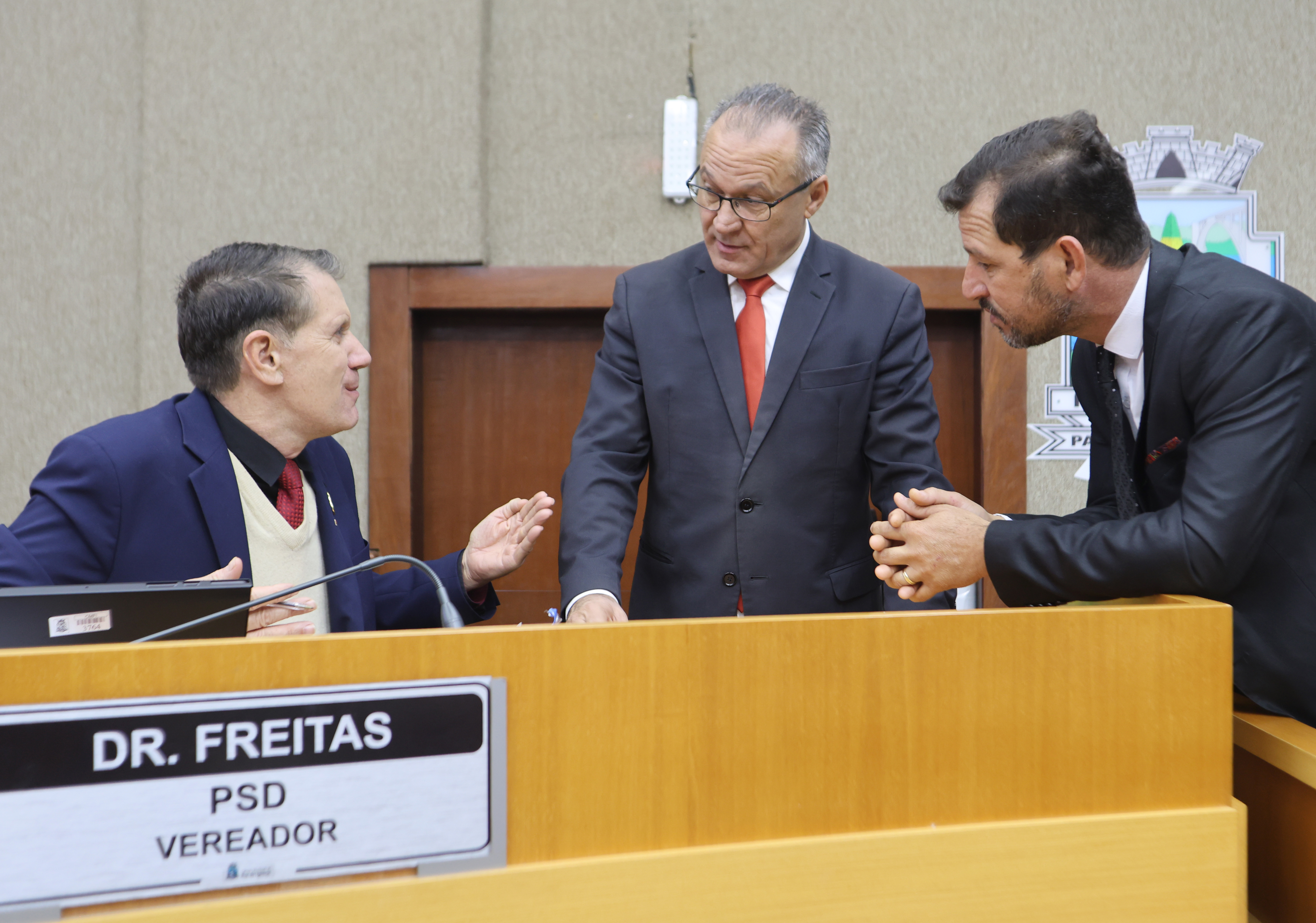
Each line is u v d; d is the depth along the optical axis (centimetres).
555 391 278
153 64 255
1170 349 104
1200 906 82
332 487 147
